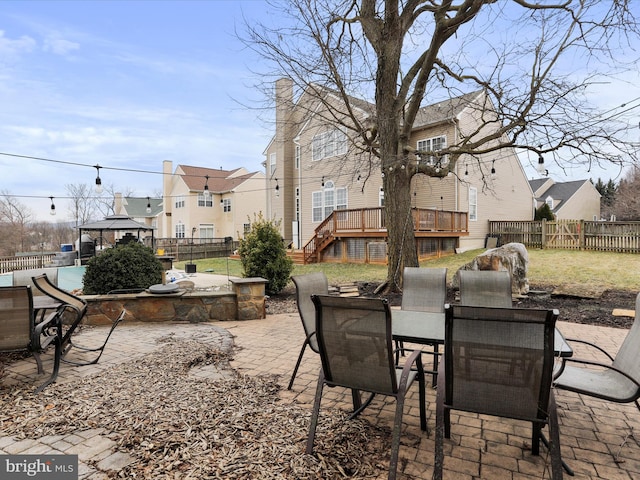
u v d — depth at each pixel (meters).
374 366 2.11
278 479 1.90
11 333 3.14
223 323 5.62
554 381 2.28
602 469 2.03
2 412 2.63
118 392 2.97
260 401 2.83
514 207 19.59
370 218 13.67
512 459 2.14
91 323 5.41
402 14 7.39
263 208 29.66
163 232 32.75
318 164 17.72
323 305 2.19
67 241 38.62
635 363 2.15
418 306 3.96
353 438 2.32
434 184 15.80
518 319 1.72
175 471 1.97
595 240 13.21
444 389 1.94
